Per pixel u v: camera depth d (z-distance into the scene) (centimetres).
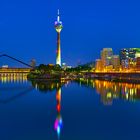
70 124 6003
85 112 7700
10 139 4759
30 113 7575
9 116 7094
